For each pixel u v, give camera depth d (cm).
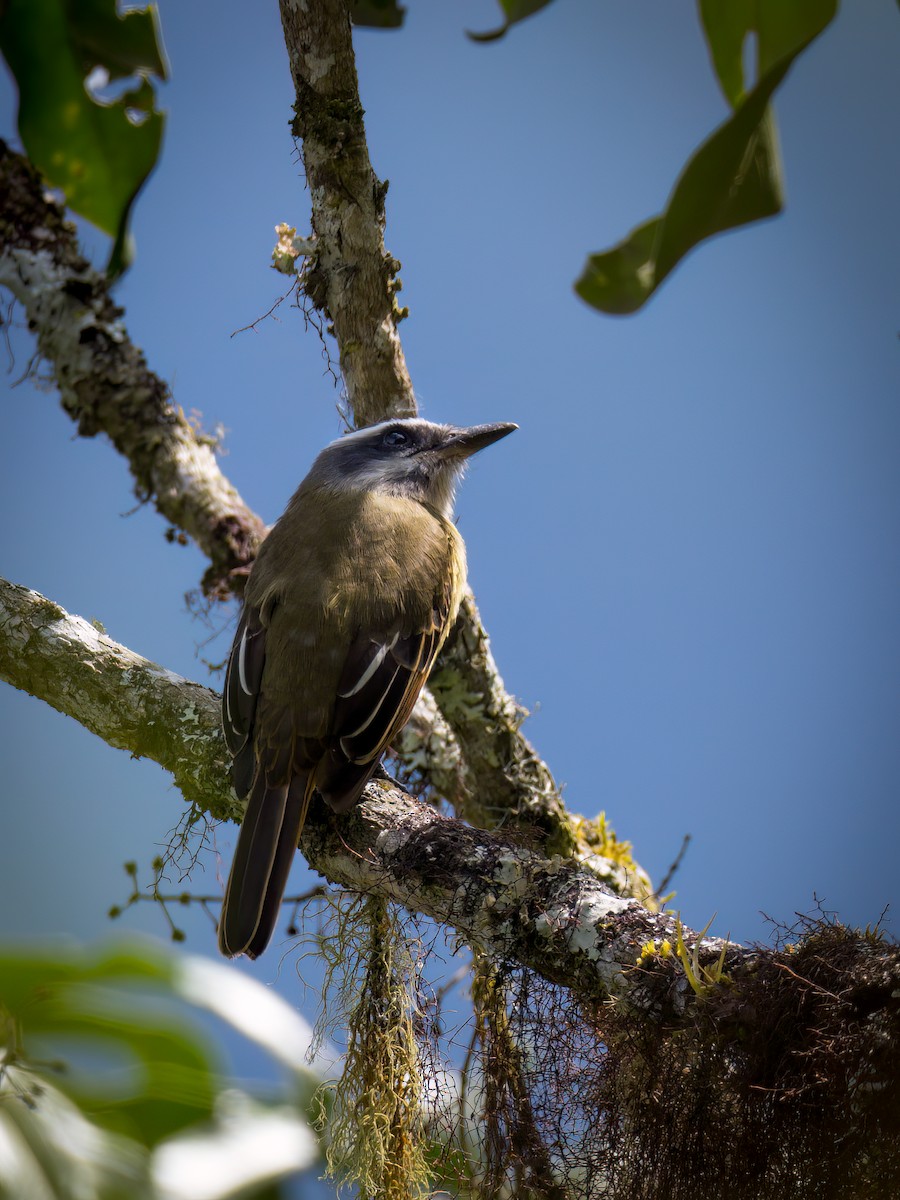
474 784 985
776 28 592
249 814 797
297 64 880
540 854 757
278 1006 626
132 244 702
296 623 862
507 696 988
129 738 858
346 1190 733
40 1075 565
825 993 566
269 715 831
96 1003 598
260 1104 659
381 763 890
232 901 772
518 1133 670
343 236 902
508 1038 690
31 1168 523
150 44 777
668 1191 601
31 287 1084
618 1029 639
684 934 647
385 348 934
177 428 1096
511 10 653
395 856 743
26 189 1079
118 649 884
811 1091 566
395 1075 739
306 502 988
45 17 761
